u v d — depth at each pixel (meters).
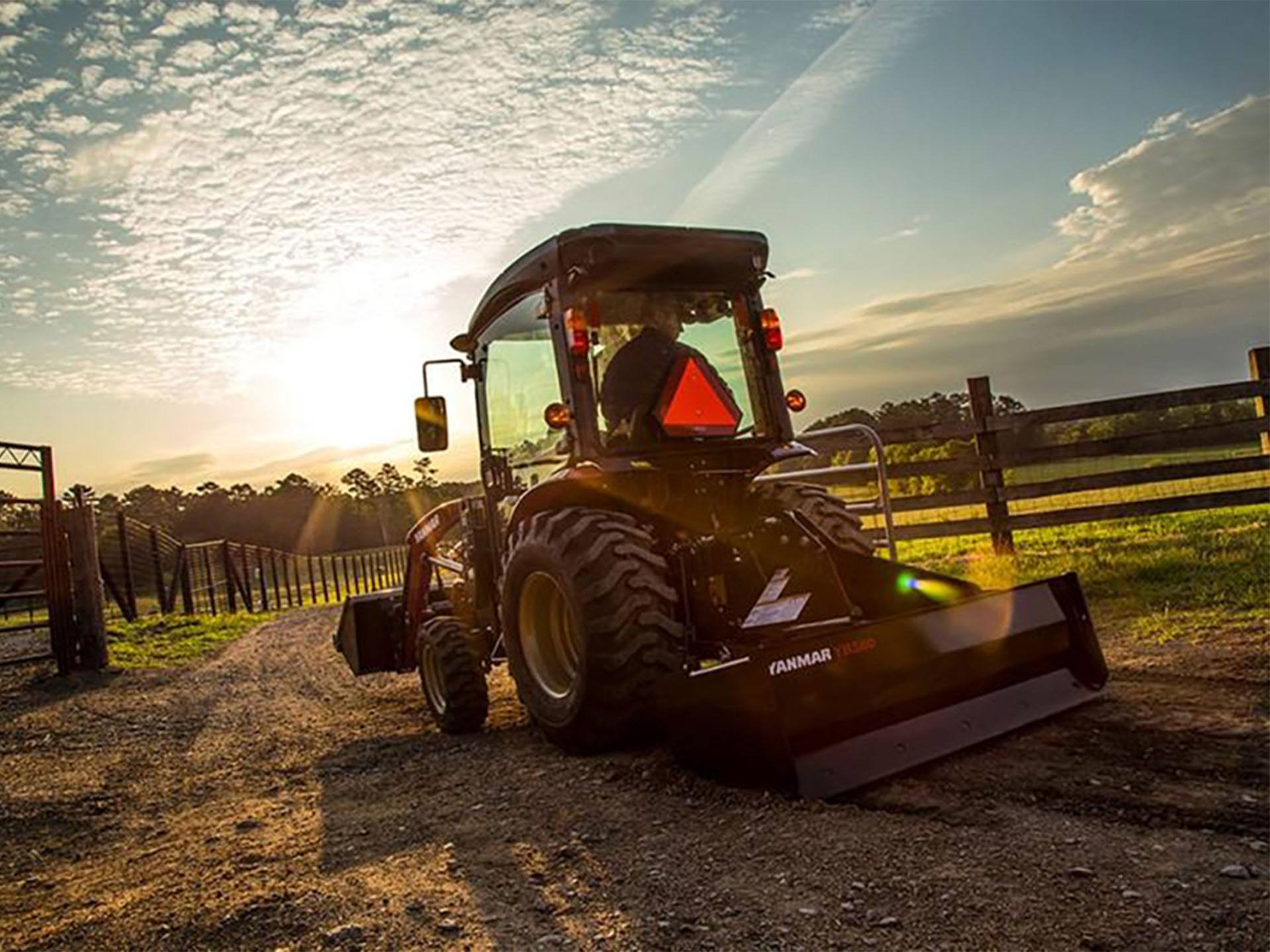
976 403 10.20
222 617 17.14
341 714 6.90
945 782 3.51
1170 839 2.80
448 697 5.52
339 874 3.35
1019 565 8.73
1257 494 9.54
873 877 2.75
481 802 4.08
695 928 2.59
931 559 10.41
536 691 4.86
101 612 10.76
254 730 6.63
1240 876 2.50
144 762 5.91
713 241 4.90
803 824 3.21
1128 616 6.23
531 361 5.25
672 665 4.33
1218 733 3.71
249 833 4.11
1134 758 3.55
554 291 4.79
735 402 4.97
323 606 21.67
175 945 2.92
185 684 9.29
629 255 4.71
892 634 3.75
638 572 4.36
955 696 3.96
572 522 4.55
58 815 4.80
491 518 5.89
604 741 4.43
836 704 3.59
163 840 4.22
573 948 2.56
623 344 4.91
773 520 4.71
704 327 5.16
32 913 3.45
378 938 2.76
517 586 4.92
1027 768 3.57
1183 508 9.65
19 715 8.00
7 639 14.34
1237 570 7.05
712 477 5.12
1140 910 2.39
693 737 3.74
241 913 3.06
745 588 4.61
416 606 6.66
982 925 2.40
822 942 2.42
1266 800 3.02
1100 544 9.62
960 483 14.87
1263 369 9.57
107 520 15.23
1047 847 2.83
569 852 3.28
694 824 3.40
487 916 2.84
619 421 4.80
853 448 10.56
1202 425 9.66
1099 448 9.87
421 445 6.02
